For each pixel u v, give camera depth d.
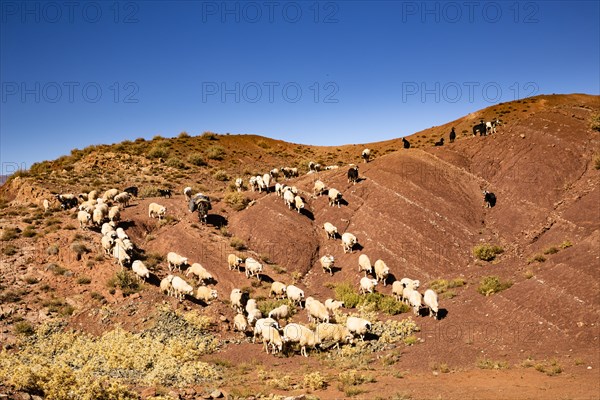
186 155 68.38
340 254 35.12
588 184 37.62
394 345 22.77
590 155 41.19
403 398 15.39
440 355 20.83
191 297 28.31
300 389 17.42
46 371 15.47
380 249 34.44
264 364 21.27
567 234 32.56
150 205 38.19
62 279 28.72
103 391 15.79
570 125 45.97
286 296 29.81
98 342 23.02
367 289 29.88
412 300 26.23
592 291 22.27
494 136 47.69
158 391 16.95
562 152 41.62
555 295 23.08
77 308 26.28
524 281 25.67
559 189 38.31
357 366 20.28
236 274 31.80
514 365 18.91
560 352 19.56
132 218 37.16
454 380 17.59
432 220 37.09
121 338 23.22
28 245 31.98
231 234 36.84
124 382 18.50
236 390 17.12
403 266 33.12
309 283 32.66
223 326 25.80
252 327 25.47
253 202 40.66
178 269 31.58
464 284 29.56
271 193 42.19
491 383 16.83
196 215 38.53
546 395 15.04
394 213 37.69
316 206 40.38
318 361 21.56
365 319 24.92
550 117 48.31
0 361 20.16
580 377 16.70
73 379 15.62
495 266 31.88
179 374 19.61
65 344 23.16
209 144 75.00
